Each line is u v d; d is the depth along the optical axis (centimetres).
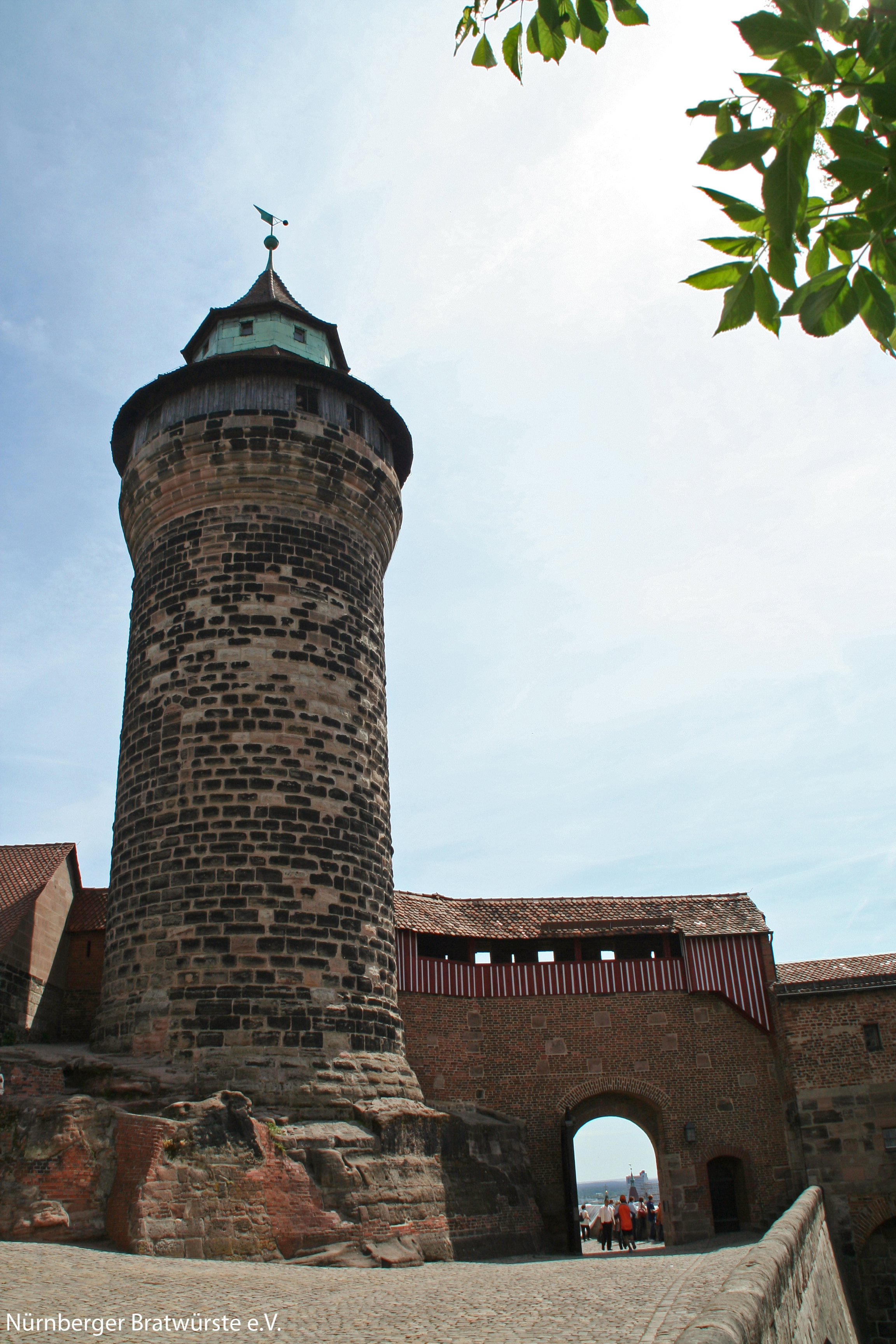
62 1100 1459
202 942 1719
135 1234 1291
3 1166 1381
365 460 2211
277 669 1955
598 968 2814
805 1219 1422
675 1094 2677
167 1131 1381
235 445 2083
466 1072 2655
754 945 2830
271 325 2481
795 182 432
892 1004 2591
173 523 2130
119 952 1820
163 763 1895
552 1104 2661
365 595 2178
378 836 2003
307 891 1809
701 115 464
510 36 564
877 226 457
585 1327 776
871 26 441
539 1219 2081
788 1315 944
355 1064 1728
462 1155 1880
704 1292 900
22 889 2408
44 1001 2414
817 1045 2603
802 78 437
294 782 1880
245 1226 1383
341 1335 819
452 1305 955
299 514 2116
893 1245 2459
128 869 1875
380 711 2134
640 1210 3528
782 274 451
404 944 2706
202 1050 1638
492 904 3006
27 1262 1117
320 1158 1515
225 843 1794
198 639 1972
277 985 1714
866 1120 2509
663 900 3059
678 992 2786
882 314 452
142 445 2205
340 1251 1448
